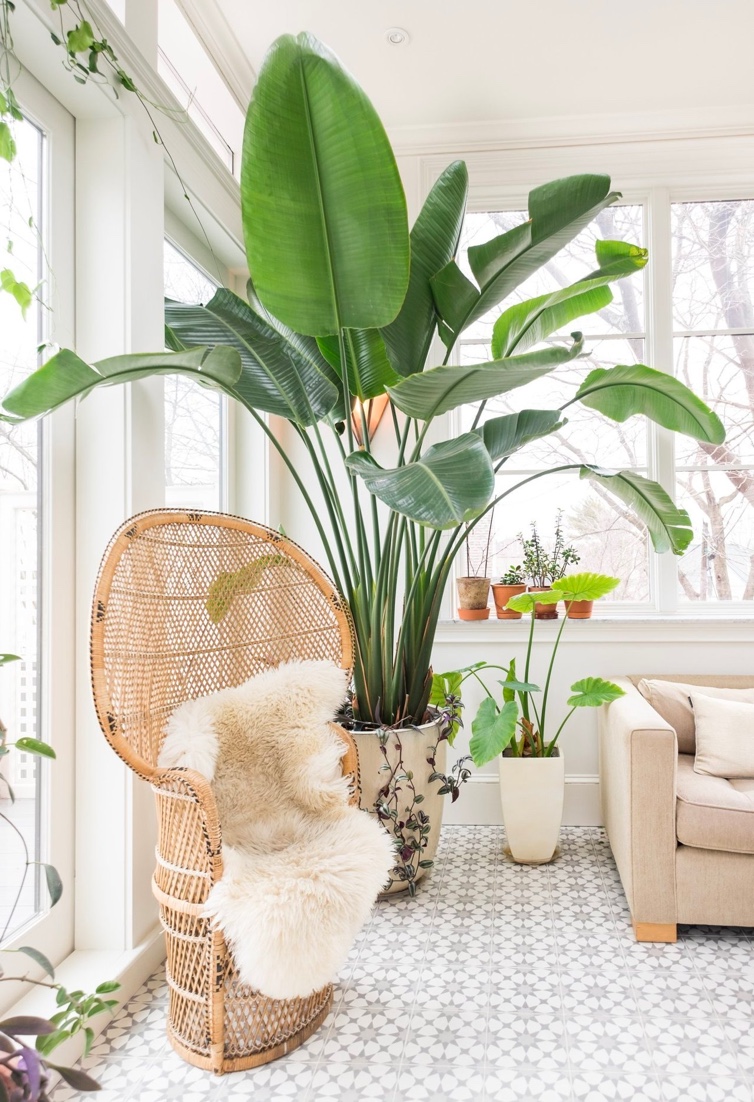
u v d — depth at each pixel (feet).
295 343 8.87
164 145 7.22
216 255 10.14
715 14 8.78
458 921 7.79
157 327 7.10
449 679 9.56
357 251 6.41
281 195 6.10
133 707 5.72
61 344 6.43
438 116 10.80
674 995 6.38
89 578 6.55
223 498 10.64
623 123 10.86
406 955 7.11
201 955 5.42
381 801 8.04
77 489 6.57
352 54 9.49
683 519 9.63
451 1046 5.71
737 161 10.91
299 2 8.61
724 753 8.23
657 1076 5.33
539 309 8.42
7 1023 3.12
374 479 6.28
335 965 5.06
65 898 6.32
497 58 9.57
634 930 7.43
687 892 7.24
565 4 8.61
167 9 8.00
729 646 10.55
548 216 7.82
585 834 10.35
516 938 7.41
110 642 5.54
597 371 8.81
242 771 6.43
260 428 11.07
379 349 8.59
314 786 6.25
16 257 5.91
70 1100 5.09
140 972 6.48
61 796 6.29
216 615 6.81
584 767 10.73
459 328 8.49
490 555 11.49
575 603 10.75
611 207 11.42
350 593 8.42
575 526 11.35
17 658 3.81
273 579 7.17
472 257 8.01
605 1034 5.84
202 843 5.31
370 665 8.39
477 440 6.25
